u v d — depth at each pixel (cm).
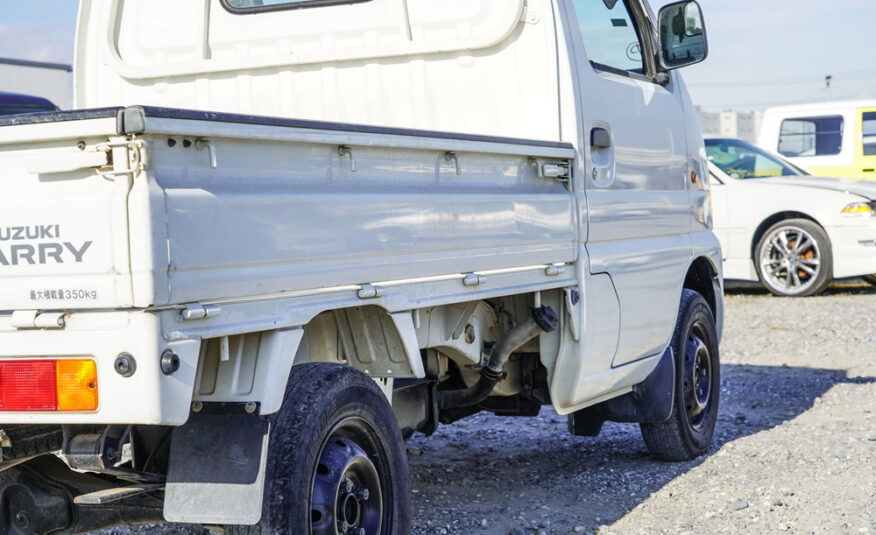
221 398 272
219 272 255
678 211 561
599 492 504
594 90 466
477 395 437
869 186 1290
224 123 256
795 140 1711
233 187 263
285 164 281
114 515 309
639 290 501
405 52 449
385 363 339
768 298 1317
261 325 268
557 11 440
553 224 419
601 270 461
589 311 447
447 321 391
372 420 326
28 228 247
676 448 557
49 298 245
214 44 488
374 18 459
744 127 7250
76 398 243
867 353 935
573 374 448
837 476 527
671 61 515
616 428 668
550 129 437
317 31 469
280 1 475
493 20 439
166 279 238
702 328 592
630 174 500
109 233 238
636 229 502
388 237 318
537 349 455
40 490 308
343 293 302
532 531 436
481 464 566
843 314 1162
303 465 287
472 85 446
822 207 1272
